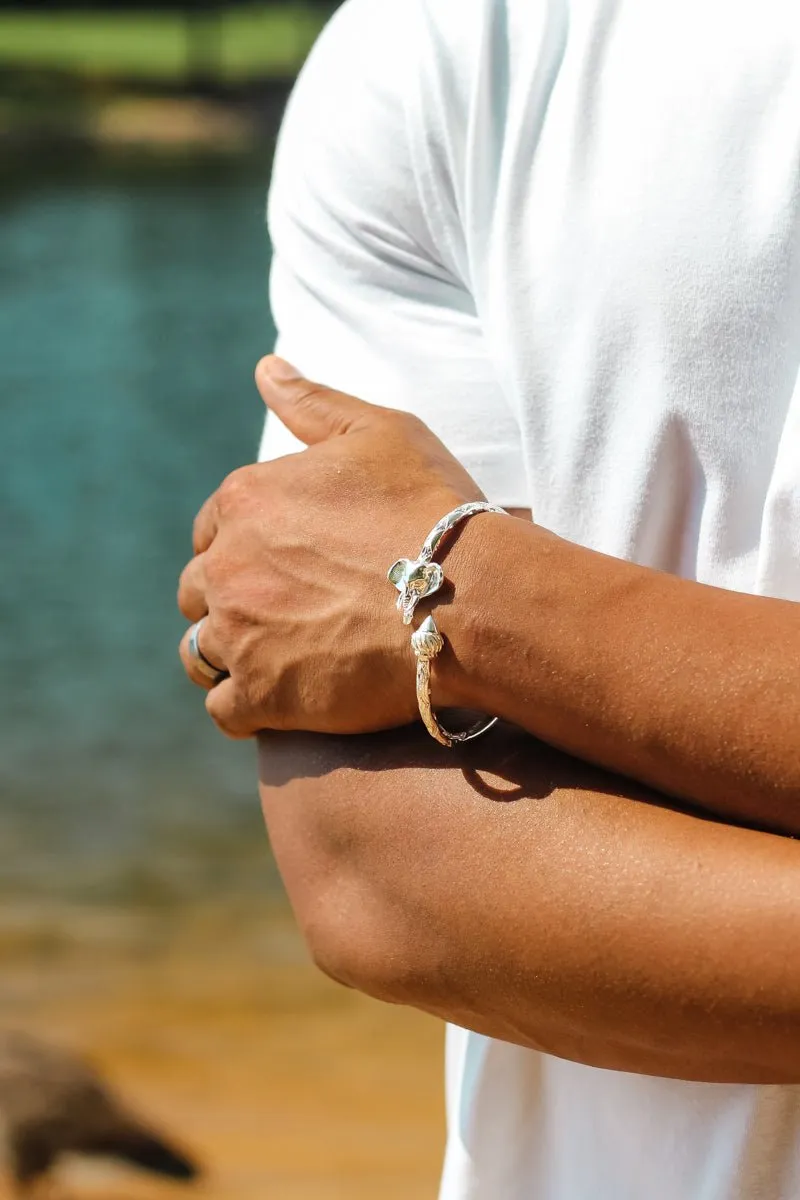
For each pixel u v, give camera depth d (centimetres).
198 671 102
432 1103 426
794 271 87
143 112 3488
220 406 1536
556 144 95
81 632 952
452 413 100
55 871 598
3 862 607
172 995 489
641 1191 95
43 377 1628
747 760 79
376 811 90
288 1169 385
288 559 93
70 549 1123
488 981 85
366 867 90
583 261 93
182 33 4491
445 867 87
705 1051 79
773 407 88
